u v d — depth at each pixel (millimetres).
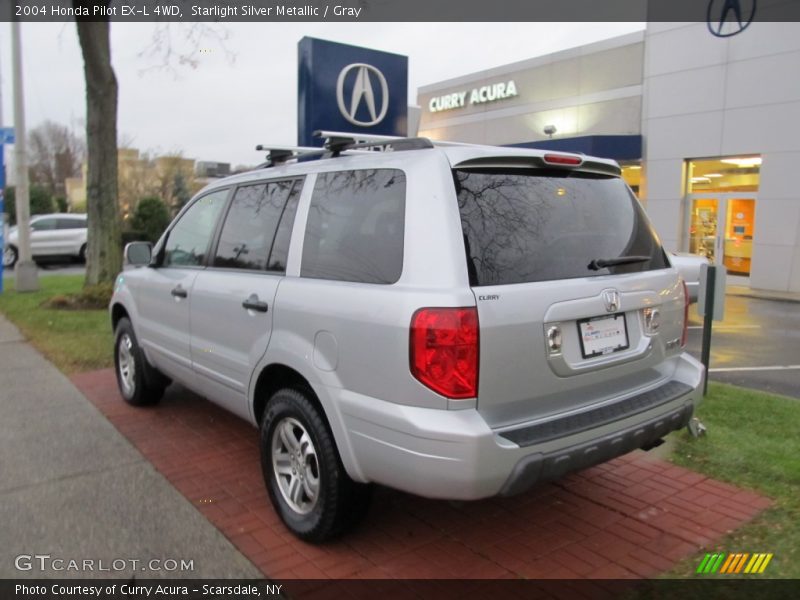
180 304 4566
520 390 2809
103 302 11117
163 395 5969
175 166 36688
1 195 13570
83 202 43125
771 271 15602
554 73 20281
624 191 3650
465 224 2824
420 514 3695
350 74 10648
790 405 5480
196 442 4836
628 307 3211
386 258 2973
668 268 3666
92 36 10586
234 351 3920
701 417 5137
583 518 3639
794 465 4152
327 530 3248
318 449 3205
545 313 2861
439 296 2678
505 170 3107
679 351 3688
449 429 2613
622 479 4113
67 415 5477
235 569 3145
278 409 3469
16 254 21578
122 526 3561
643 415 3160
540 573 3111
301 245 3512
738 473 4125
